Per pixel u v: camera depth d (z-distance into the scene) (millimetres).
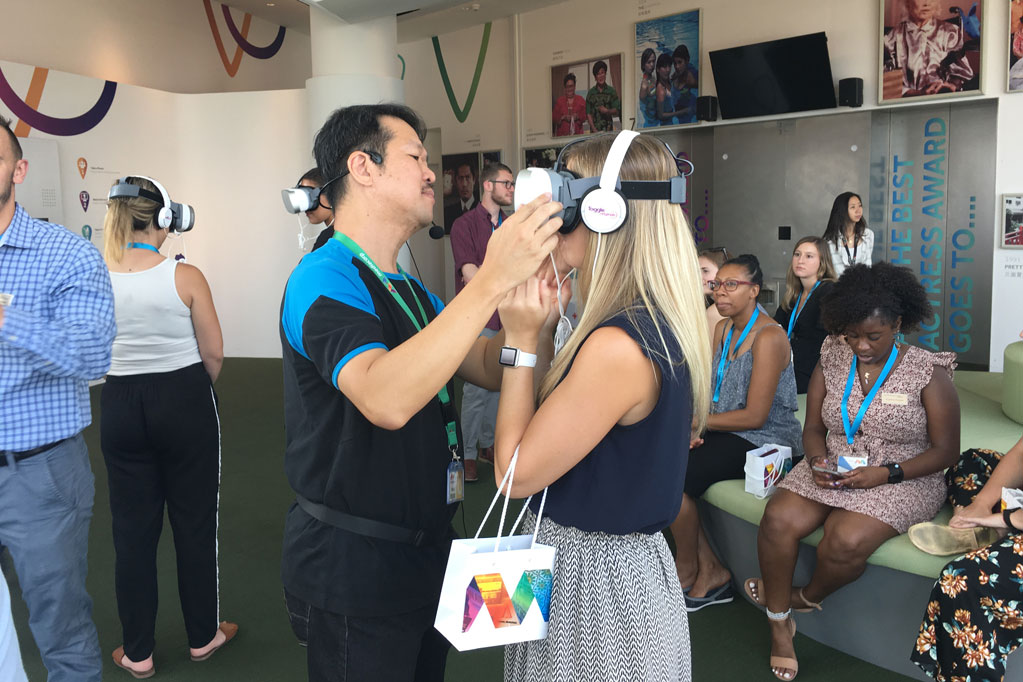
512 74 9891
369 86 7488
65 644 2051
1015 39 6254
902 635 2500
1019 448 2404
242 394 7191
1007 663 2217
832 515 2512
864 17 7062
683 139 8664
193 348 2598
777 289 8125
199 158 9164
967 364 7297
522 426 1248
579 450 1201
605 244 1241
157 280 2447
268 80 11766
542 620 1302
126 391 2477
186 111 9117
